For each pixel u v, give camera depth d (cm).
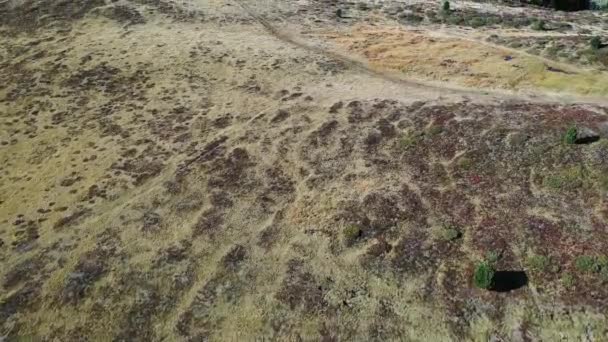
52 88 5419
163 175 4000
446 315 2652
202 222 3478
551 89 4553
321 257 3091
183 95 5106
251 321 2780
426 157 3691
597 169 3203
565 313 2552
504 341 2497
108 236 3469
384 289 2841
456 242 2998
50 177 4144
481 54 5403
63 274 3203
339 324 2703
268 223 3400
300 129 4288
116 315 2906
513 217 3064
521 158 3441
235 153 4116
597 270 2675
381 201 3378
